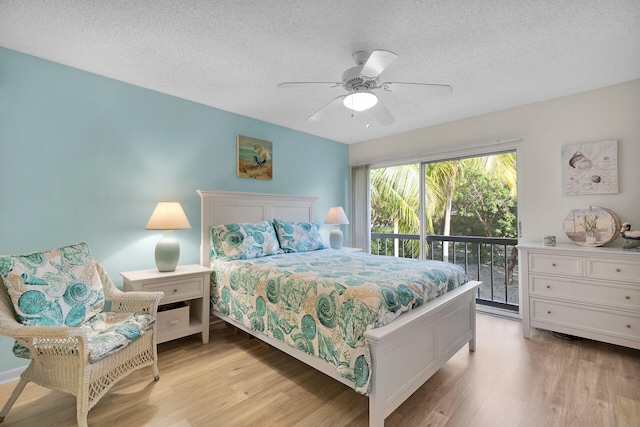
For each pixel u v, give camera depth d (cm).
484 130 338
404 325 156
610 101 266
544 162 300
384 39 195
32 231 215
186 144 297
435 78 250
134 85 264
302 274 201
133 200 263
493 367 217
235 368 220
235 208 324
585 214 269
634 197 254
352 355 151
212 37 194
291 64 228
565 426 155
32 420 164
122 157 257
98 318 190
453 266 241
